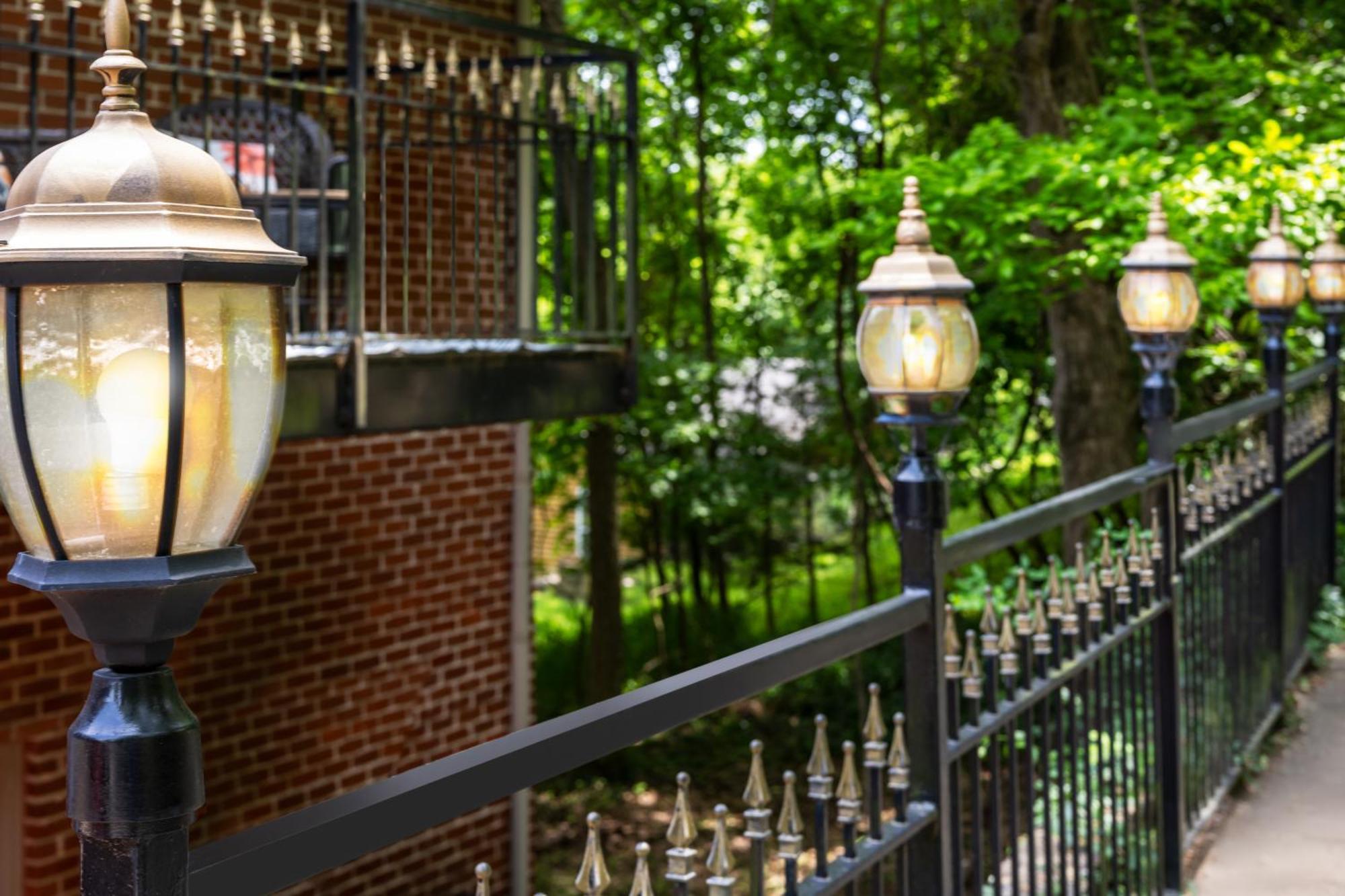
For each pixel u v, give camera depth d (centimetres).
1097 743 363
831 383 1658
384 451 803
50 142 526
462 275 837
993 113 1405
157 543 112
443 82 824
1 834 646
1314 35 1216
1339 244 782
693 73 1661
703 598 1969
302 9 753
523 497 890
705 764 1481
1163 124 859
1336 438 793
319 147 548
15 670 623
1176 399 419
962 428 1492
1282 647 584
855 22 1480
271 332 115
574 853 1252
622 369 705
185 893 119
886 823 257
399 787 141
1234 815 478
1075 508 339
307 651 762
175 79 497
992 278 888
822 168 1598
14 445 109
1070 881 395
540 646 1972
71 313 106
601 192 1742
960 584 779
